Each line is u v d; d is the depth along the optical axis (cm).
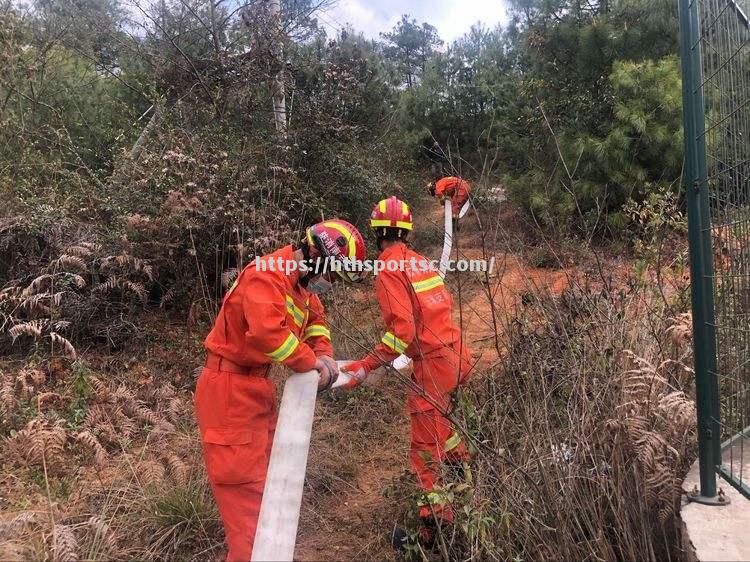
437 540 279
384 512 335
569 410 264
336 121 783
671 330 312
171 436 408
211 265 598
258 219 579
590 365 278
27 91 859
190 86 767
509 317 341
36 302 482
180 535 305
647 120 848
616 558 239
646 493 235
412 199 995
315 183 761
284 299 246
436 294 316
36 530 300
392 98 1130
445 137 1324
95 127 880
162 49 842
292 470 223
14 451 366
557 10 1038
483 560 247
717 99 254
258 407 256
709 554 211
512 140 1005
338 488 363
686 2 240
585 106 930
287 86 782
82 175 737
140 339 528
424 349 305
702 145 239
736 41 264
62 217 568
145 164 619
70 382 458
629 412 257
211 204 570
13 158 707
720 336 266
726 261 265
